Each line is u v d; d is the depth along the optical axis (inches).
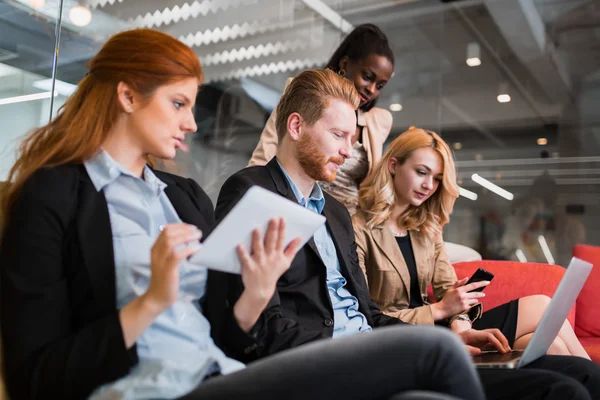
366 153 110.4
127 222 47.9
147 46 49.2
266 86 228.4
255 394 40.4
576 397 54.2
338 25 246.4
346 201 107.7
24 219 43.1
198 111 209.0
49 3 122.0
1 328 41.4
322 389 40.4
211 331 52.0
